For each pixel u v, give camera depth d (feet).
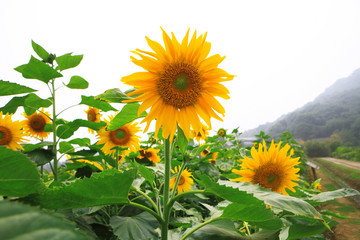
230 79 1.22
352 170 18.28
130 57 1.16
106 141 2.36
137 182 1.64
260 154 1.58
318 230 1.43
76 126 2.15
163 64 1.20
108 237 1.59
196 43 1.23
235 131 6.62
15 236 0.27
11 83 1.59
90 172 2.23
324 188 12.92
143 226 1.35
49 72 1.79
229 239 1.16
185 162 1.35
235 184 1.39
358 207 7.44
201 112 1.29
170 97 1.21
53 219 0.31
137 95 1.24
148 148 2.88
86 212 1.40
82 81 1.97
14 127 1.95
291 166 1.56
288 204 1.02
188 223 1.72
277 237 1.15
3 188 0.70
